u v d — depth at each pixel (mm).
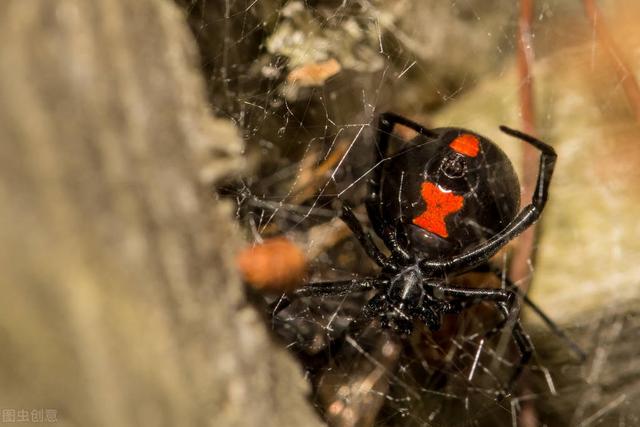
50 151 143
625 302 200
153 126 168
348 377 193
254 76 197
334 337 193
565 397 201
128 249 156
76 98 150
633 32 207
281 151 198
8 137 137
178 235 168
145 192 166
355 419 191
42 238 140
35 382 142
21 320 139
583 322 200
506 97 207
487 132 205
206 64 193
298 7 197
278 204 194
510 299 194
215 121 175
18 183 138
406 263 195
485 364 200
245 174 190
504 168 192
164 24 171
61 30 149
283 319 190
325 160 199
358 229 194
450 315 199
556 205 204
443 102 207
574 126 207
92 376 149
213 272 171
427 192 193
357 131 200
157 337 162
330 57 198
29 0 144
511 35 209
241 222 187
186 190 169
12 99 139
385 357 194
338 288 191
